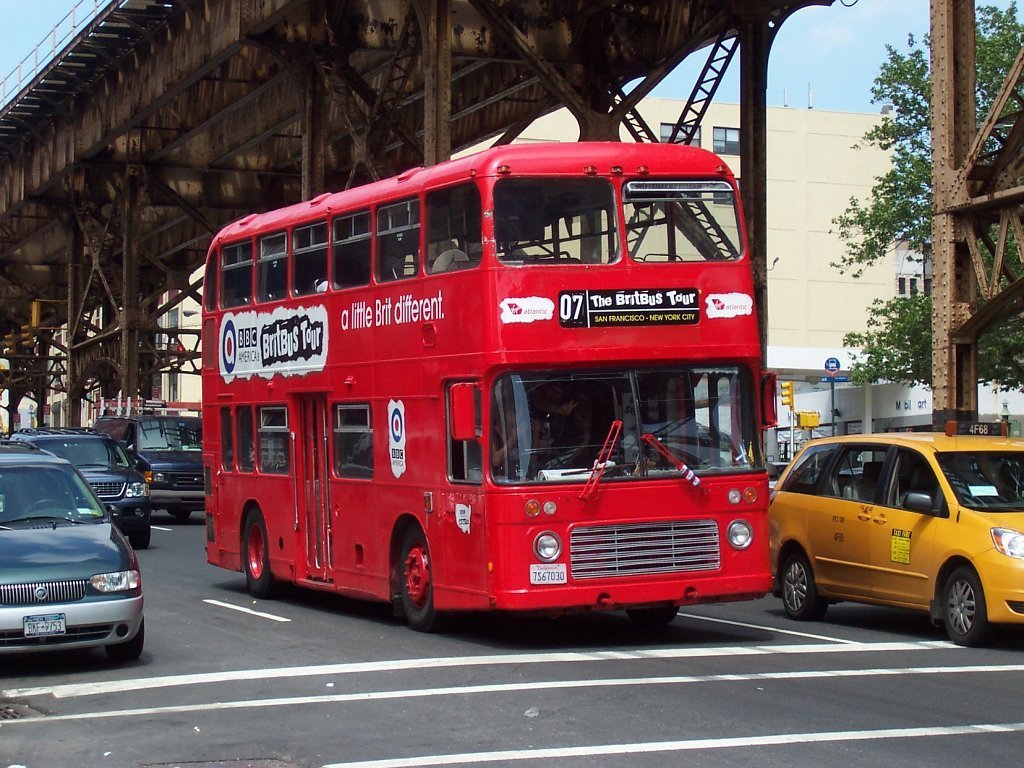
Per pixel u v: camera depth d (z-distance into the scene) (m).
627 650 12.59
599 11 27.50
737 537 12.79
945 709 9.56
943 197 17.80
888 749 8.27
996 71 38.91
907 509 13.48
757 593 12.86
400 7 29.11
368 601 17.12
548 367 12.49
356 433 15.18
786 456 43.66
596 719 9.25
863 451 14.66
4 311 75.38
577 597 12.26
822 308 75.81
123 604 11.52
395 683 10.87
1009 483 13.38
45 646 11.18
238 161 45.41
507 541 12.26
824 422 53.34
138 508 25.06
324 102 29.16
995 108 17.11
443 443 13.26
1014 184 17.22
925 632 14.06
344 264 15.43
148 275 57.53
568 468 12.38
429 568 13.76
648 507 12.49
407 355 13.95
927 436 14.34
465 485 12.82
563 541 12.28
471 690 10.44
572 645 12.99
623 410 12.60
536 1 27.62
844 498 14.69
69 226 49.97
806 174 75.81
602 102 27.95
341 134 39.81
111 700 10.49
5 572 11.20
